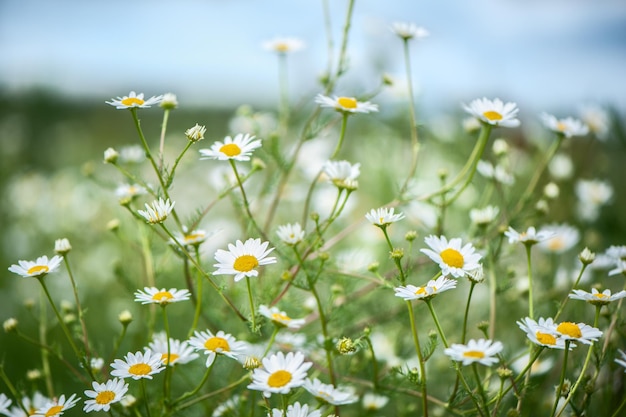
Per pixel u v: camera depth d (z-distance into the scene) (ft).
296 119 2.27
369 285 1.99
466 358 1.42
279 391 1.48
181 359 1.61
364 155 2.99
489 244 1.87
